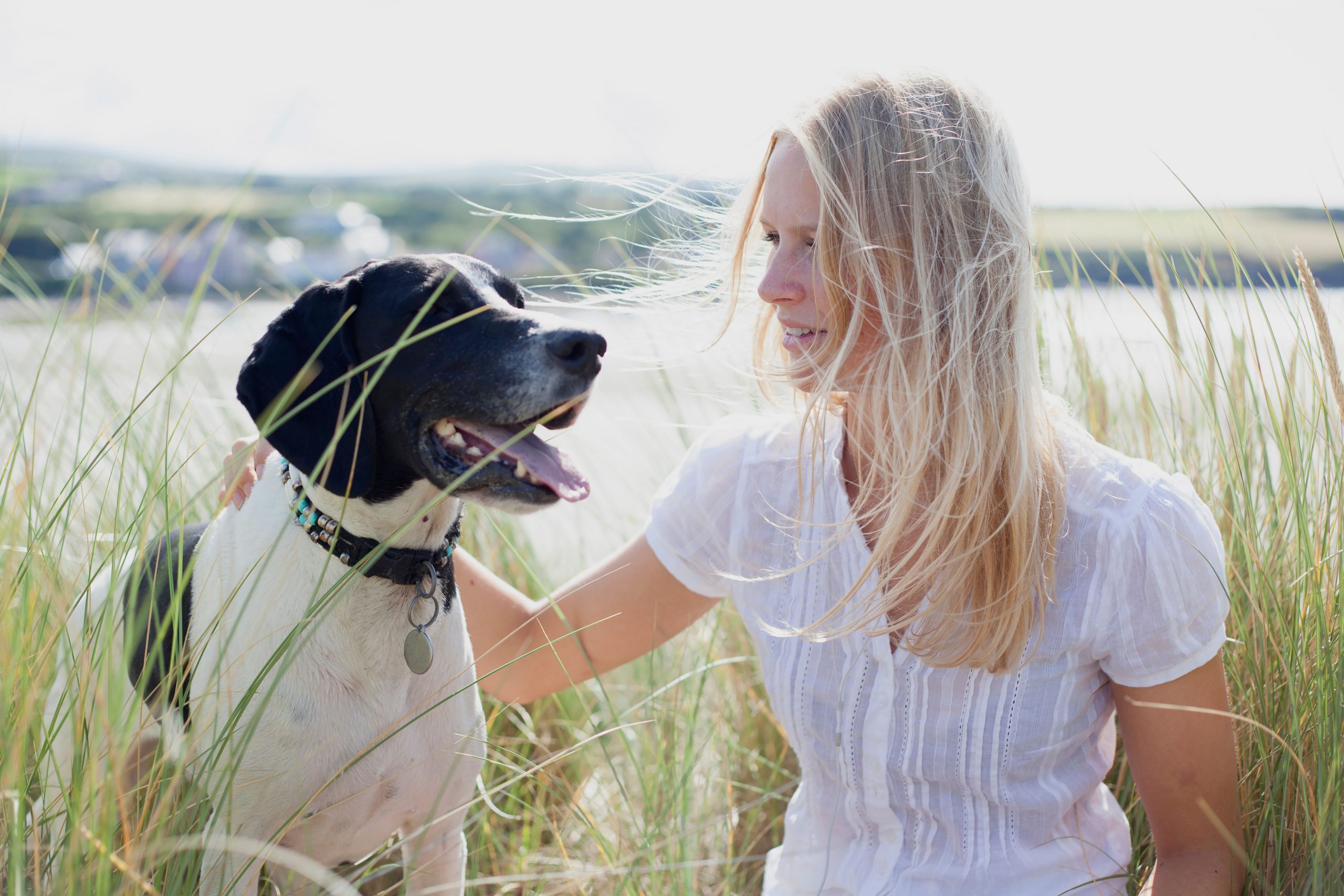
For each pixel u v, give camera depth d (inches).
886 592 72.4
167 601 82.8
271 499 80.6
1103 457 71.9
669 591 88.4
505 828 113.8
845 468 78.7
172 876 63.2
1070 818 74.5
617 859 91.0
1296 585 81.0
